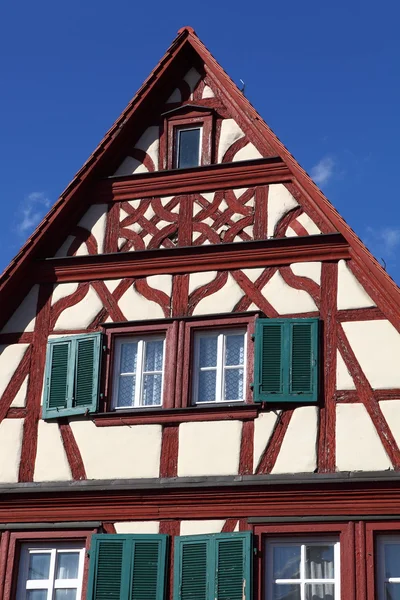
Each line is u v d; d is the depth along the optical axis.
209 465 15.98
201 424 16.23
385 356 16.00
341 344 16.23
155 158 18.39
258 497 15.62
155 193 18.02
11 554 16.14
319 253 16.83
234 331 16.88
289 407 16.06
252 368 16.47
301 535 15.38
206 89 18.69
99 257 17.72
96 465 16.39
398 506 15.18
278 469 15.72
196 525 15.72
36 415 16.97
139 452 16.31
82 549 16.09
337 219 16.80
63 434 16.73
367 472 15.41
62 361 17.22
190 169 17.95
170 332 16.95
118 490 16.09
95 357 17.06
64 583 15.94
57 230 18.11
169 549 15.71
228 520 15.63
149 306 17.25
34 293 17.81
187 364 16.70
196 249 17.34
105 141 18.33
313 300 16.61
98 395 16.81
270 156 17.69
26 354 17.42
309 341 16.34
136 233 17.84
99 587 15.66
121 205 18.11
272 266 16.98
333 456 15.62
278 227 17.22
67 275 17.78
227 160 18.00
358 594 14.86
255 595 15.14
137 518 15.94
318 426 15.84
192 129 18.48
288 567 15.32
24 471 16.59
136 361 17.11
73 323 17.47
